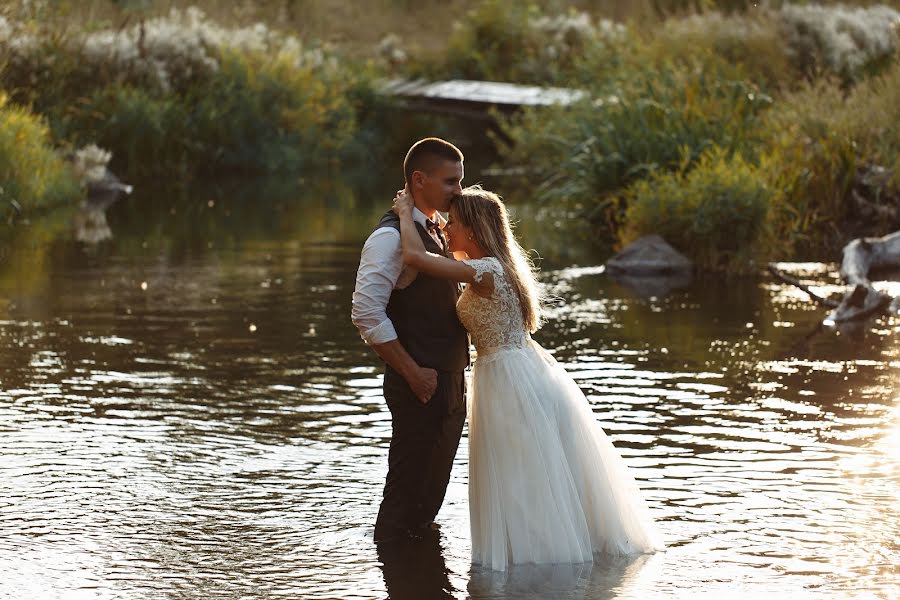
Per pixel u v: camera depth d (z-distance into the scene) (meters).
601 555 7.38
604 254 19.92
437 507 7.83
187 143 33.25
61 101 30.48
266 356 12.55
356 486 8.63
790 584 6.88
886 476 8.76
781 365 12.12
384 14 50.47
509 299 7.41
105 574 7.07
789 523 7.84
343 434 9.87
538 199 27.47
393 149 39.03
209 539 7.64
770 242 18.50
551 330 13.91
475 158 35.81
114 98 31.94
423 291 7.43
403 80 40.50
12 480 8.72
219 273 17.88
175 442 9.64
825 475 8.77
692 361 12.33
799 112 22.95
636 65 29.14
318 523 7.91
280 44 38.22
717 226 18.16
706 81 24.08
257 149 35.00
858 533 7.66
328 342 13.22
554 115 29.50
